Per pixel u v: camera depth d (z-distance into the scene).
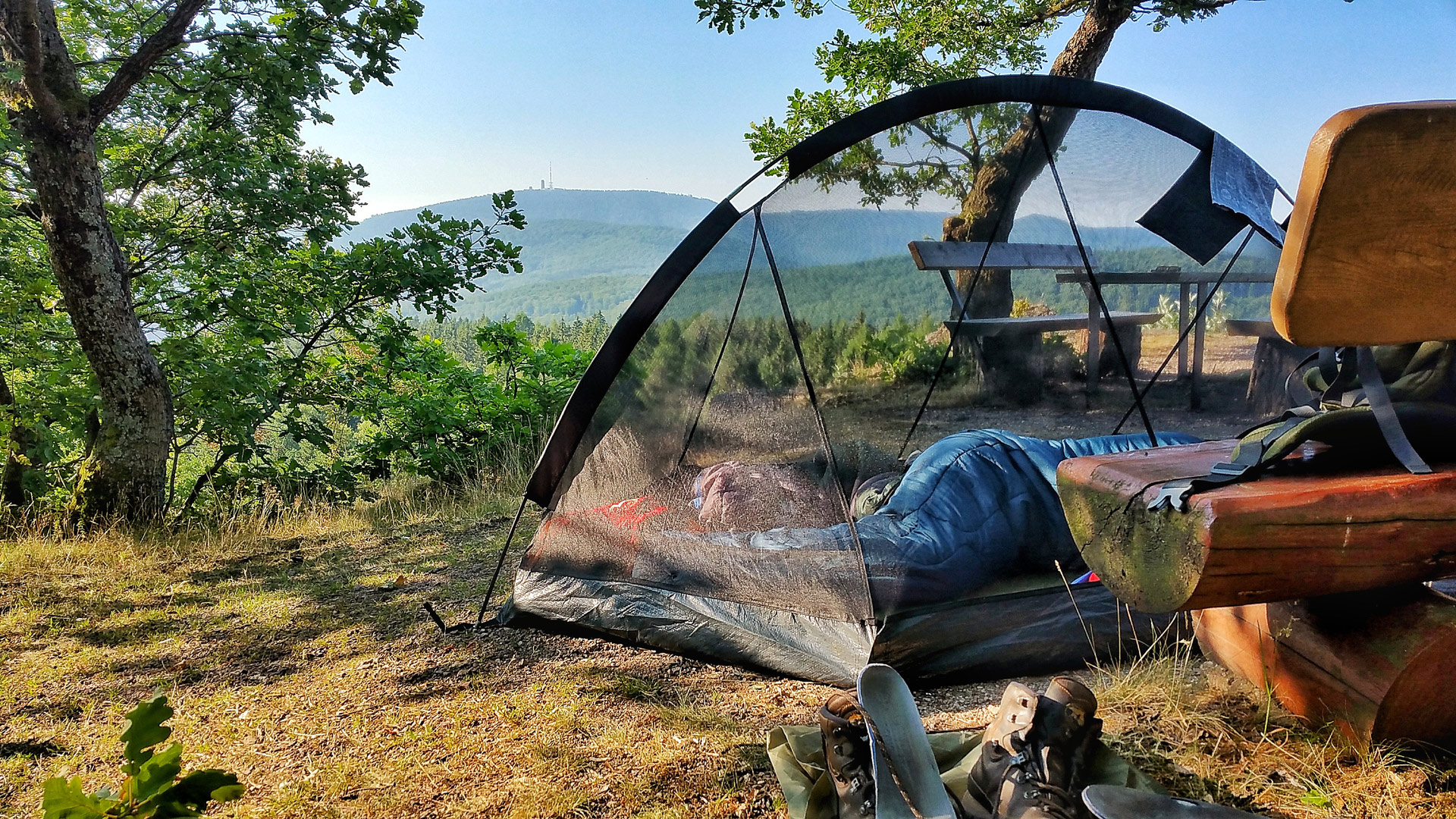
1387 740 1.81
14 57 4.93
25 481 5.94
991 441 2.92
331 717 2.65
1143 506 1.55
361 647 3.30
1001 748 1.76
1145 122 3.45
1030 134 3.30
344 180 7.29
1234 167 3.48
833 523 2.89
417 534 5.36
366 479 7.14
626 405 3.24
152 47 5.46
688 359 3.20
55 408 5.98
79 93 5.21
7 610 3.97
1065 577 2.64
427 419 7.12
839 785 1.82
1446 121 1.12
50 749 2.52
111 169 6.69
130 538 5.17
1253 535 1.40
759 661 2.76
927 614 2.52
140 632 3.62
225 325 6.73
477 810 2.02
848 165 3.23
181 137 6.88
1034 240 3.29
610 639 3.13
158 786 1.05
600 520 3.26
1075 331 3.32
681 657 2.95
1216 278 3.41
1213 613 2.31
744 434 3.17
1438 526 1.48
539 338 9.27
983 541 2.65
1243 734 2.03
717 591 2.94
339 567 4.64
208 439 6.36
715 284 3.18
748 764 2.14
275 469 6.73
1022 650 2.54
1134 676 2.37
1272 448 1.54
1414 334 1.28
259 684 2.98
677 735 2.34
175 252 6.81
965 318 3.24
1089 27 7.95
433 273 6.84
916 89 3.25
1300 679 1.97
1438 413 1.52
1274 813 1.76
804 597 2.72
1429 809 1.69
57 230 5.24
